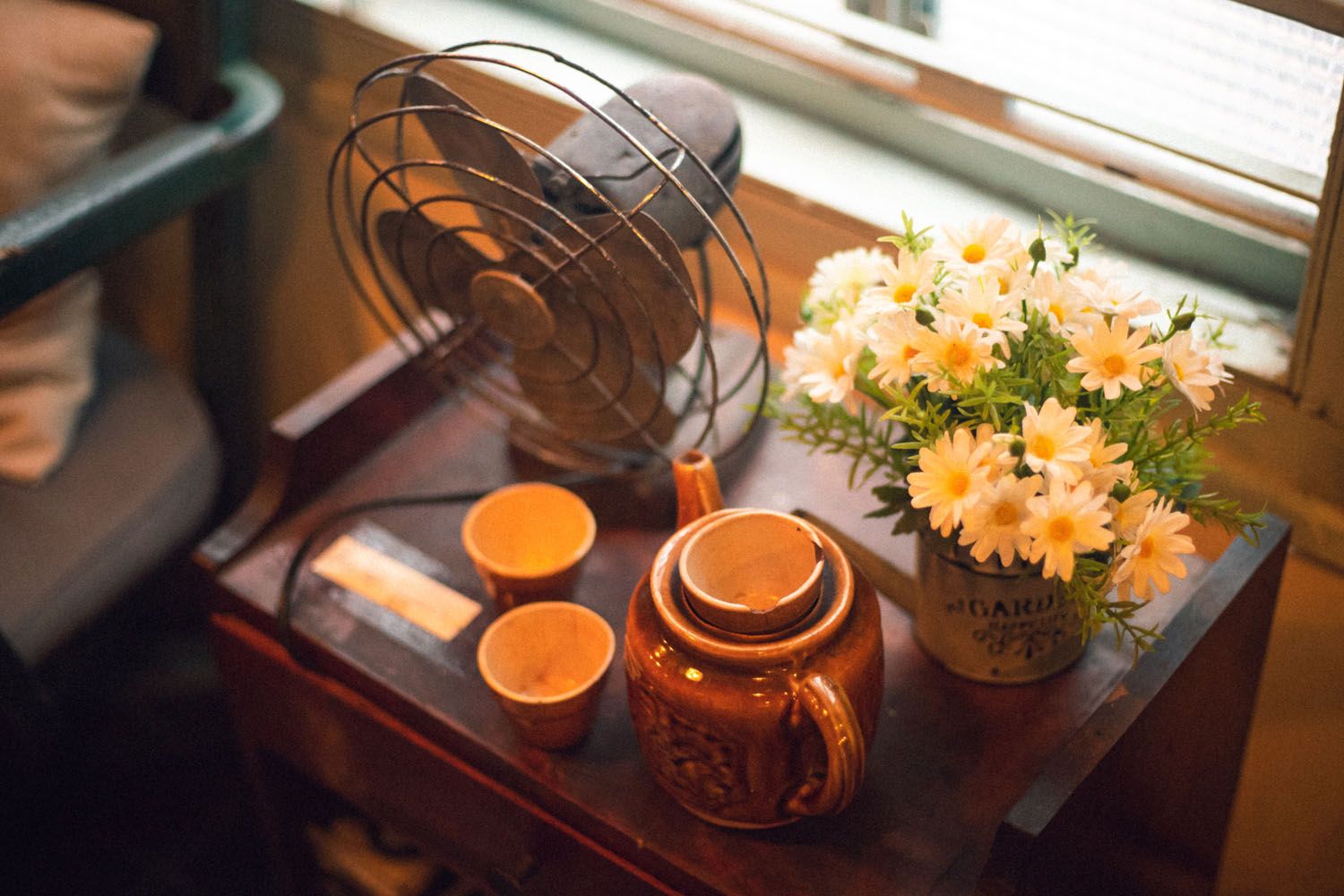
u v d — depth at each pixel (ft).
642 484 3.66
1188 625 3.03
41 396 4.52
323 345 5.90
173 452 4.83
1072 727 3.07
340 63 4.95
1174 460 2.76
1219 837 3.93
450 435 3.96
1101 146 3.84
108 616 4.86
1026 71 4.00
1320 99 3.43
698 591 2.60
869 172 4.30
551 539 3.54
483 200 3.27
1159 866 3.56
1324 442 3.52
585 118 3.26
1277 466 3.66
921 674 3.20
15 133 4.34
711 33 4.63
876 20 4.29
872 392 2.89
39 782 5.64
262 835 5.49
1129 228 4.03
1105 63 3.82
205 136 4.35
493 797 3.21
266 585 3.53
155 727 5.72
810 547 2.76
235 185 4.85
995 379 2.56
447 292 3.47
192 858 5.43
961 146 4.24
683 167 3.15
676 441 3.69
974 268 2.66
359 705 3.39
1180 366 2.57
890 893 2.80
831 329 2.87
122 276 6.25
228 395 5.34
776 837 2.90
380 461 3.89
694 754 2.69
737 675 2.56
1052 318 2.59
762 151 4.38
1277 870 4.62
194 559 3.58
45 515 4.50
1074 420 2.58
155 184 4.18
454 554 3.61
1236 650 3.36
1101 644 3.23
